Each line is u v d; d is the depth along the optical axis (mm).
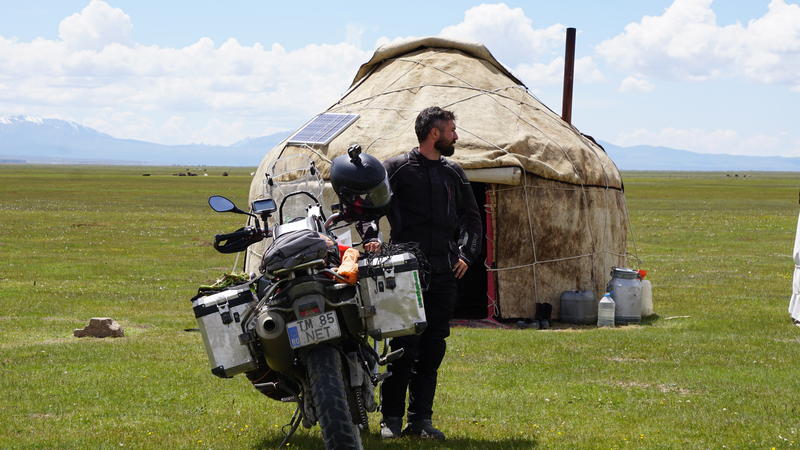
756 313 13688
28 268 19531
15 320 12320
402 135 13086
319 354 4477
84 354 9594
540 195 12977
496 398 7574
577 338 11008
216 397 7551
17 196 62625
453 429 6430
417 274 4785
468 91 13992
